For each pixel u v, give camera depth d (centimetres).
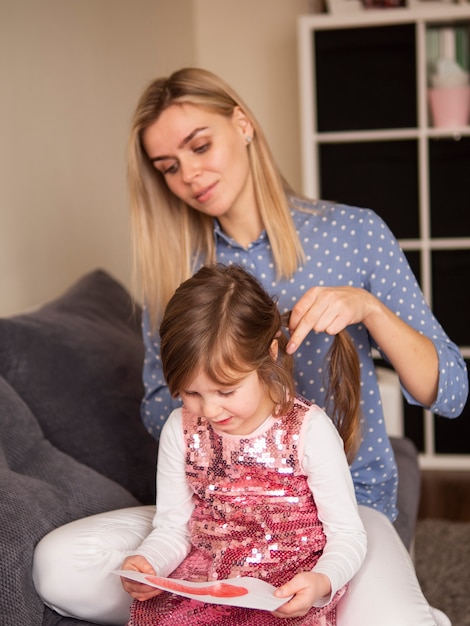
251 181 185
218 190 179
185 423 156
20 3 313
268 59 400
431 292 377
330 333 152
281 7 396
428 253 374
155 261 193
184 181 179
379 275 179
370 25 368
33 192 315
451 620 235
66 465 191
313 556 147
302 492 150
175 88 179
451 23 372
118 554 156
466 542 290
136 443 218
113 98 351
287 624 138
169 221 193
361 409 177
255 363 141
